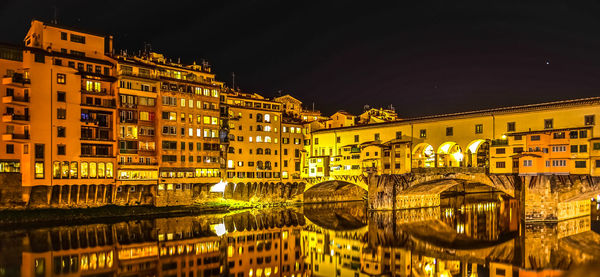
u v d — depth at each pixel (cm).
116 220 6869
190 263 4622
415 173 8375
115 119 7500
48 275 3822
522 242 5678
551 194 6681
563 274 3584
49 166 6681
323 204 10612
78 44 7369
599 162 6159
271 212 8862
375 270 4656
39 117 6638
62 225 6209
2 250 4688
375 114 13112
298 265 4884
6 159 6550
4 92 6506
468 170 7612
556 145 6575
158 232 6147
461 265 4762
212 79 9331
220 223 7238
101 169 7262
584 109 6369
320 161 10150
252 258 5075
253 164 9744
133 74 7850
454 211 9238
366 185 9119
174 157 8100
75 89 7056
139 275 4028
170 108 8119
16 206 6438
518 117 7094
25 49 6619
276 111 10225
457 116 7862
